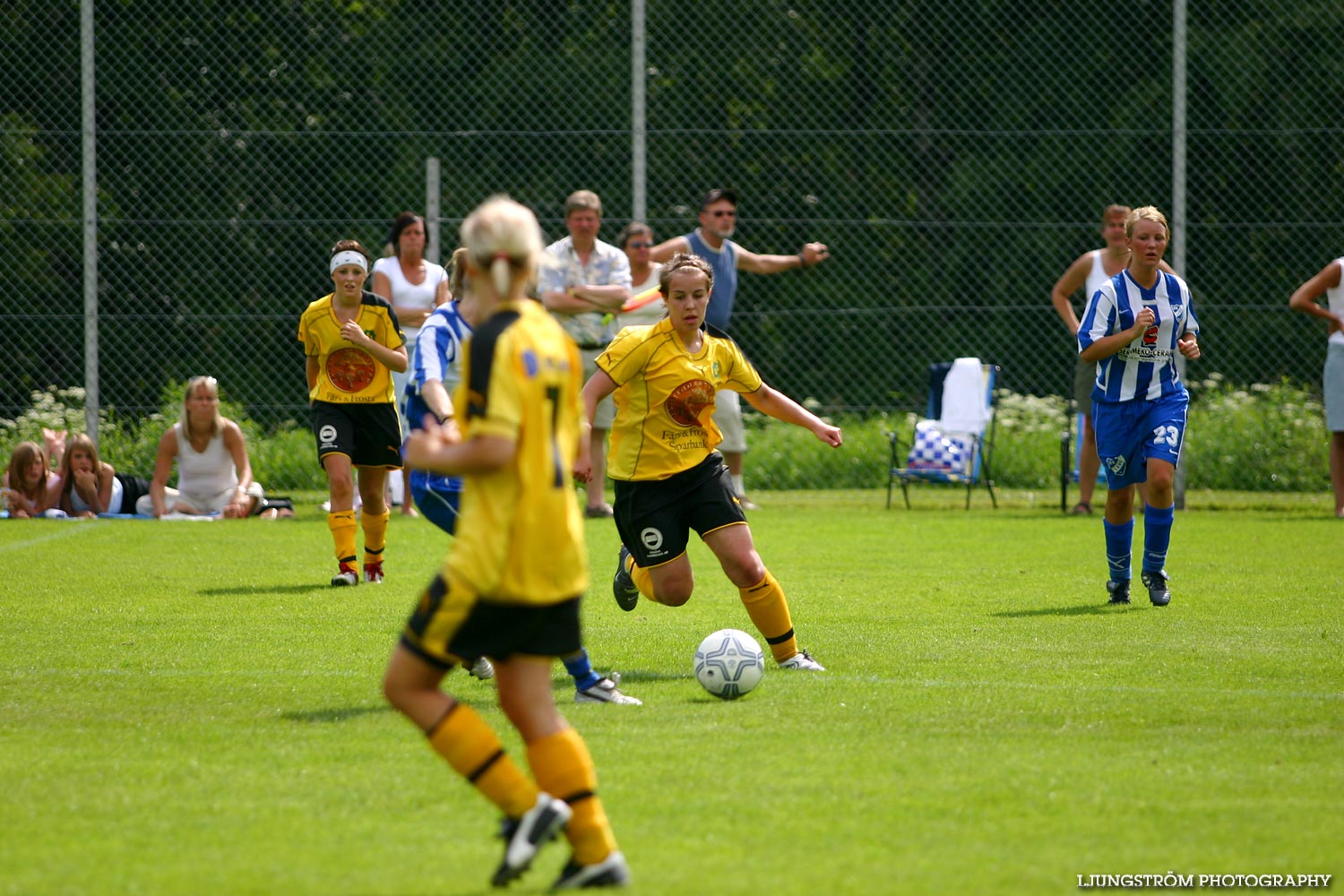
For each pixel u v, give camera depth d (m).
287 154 59.06
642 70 47.12
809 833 13.76
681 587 22.61
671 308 21.86
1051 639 24.41
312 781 15.69
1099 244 62.00
